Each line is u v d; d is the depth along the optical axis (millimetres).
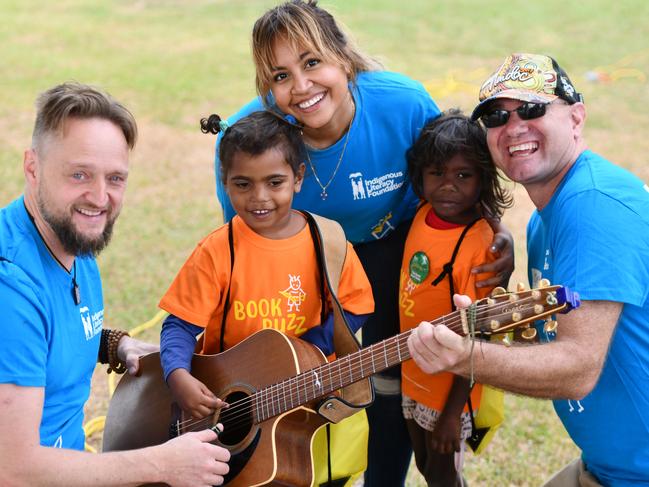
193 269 2842
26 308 2305
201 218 7270
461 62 12430
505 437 4121
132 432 3000
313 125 2949
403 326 3229
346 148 3113
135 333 5188
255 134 2730
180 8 16531
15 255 2361
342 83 2941
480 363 2244
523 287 2166
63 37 14344
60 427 2564
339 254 2855
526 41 13648
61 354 2484
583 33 14125
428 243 3080
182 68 12492
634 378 2424
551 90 2459
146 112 10438
